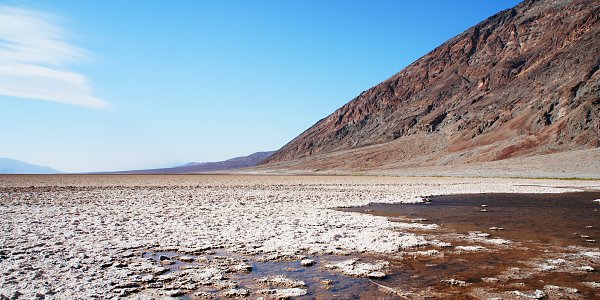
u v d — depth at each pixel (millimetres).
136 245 12195
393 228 15758
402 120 171500
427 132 150750
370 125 193375
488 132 121625
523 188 40844
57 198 28766
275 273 9547
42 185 48188
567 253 11547
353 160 148375
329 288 8438
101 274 9133
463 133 129875
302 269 9891
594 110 93562
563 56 132750
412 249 12047
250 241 12898
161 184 54156
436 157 122062
